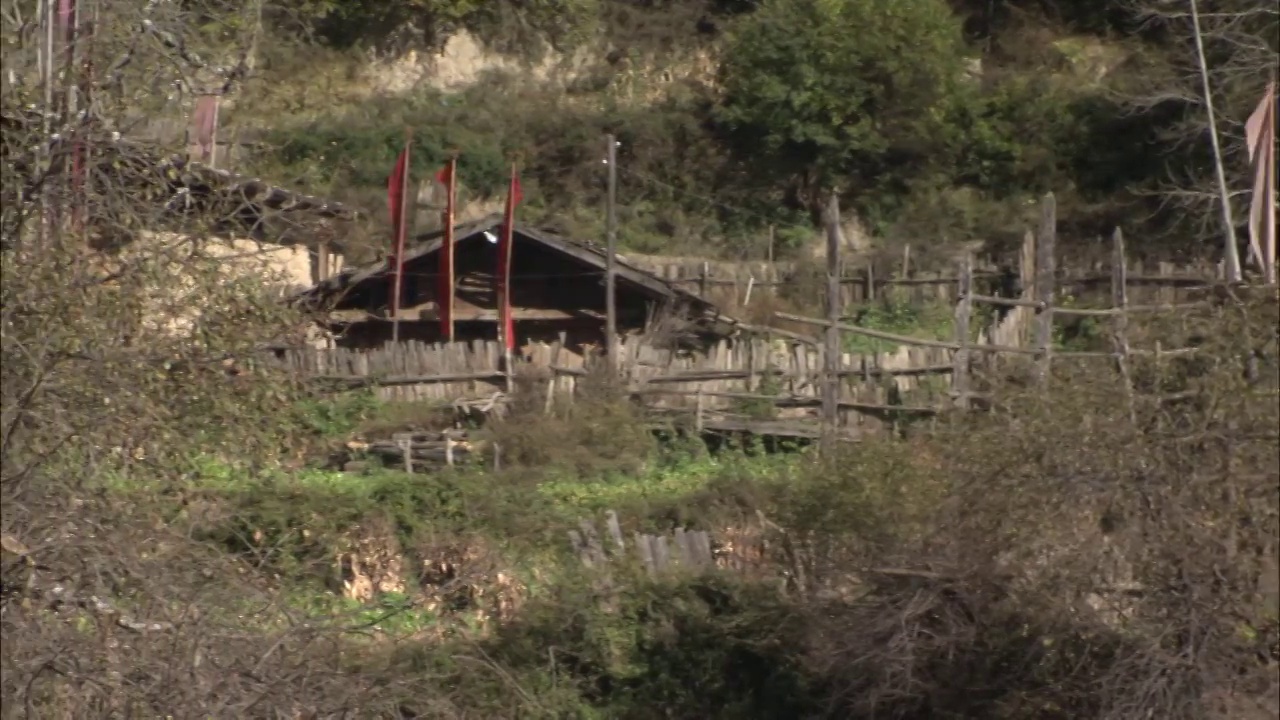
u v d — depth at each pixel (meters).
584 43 85.88
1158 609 25.06
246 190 23.44
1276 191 52.19
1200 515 24.69
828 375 51.47
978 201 80.25
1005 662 27.45
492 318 59.34
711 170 81.75
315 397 24.28
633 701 32.31
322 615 22.95
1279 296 24.77
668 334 59.31
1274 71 64.88
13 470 17.75
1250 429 24.45
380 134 75.81
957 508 27.80
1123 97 72.38
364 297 59.12
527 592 34.62
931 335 66.38
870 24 80.06
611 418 49.09
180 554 19.78
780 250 78.44
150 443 19.22
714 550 36.81
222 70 21.09
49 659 18.02
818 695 31.42
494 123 80.38
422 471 46.28
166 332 19.31
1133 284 66.06
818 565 31.67
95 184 19.31
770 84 80.25
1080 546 26.14
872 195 80.81
